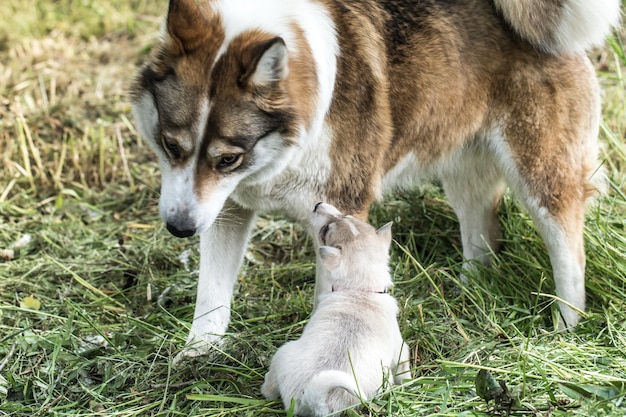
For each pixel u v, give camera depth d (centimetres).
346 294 274
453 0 300
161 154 279
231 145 273
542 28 296
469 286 309
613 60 381
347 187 291
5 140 367
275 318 302
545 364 279
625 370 278
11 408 276
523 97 300
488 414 267
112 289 317
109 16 461
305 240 333
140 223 342
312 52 281
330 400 263
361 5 293
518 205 326
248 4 280
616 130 351
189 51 273
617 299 302
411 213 336
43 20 461
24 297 312
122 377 282
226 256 296
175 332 297
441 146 305
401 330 292
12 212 346
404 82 295
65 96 389
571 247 303
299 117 278
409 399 272
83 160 361
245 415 271
